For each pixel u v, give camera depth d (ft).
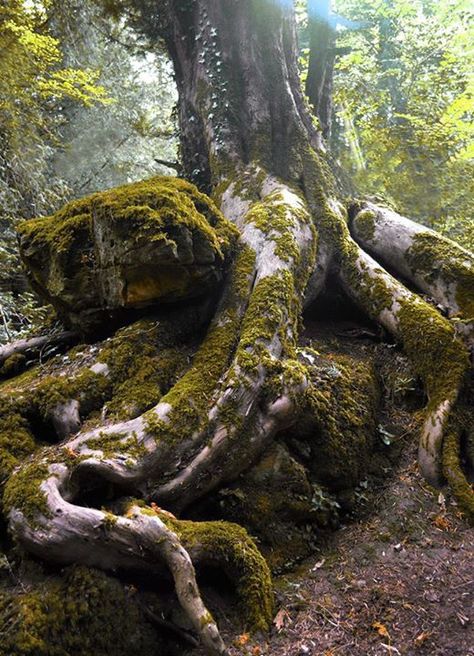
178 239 13.99
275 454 13.33
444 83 33.60
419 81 36.58
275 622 10.51
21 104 33.71
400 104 37.55
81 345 16.21
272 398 13.25
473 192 32.30
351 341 19.20
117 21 30.35
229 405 12.80
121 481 11.18
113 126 54.19
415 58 37.32
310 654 9.78
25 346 17.40
